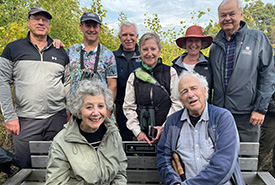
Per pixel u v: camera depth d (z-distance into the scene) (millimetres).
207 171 1604
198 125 1765
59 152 1562
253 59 2375
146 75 2211
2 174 2916
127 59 2953
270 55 2387
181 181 1697
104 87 1648
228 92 2471
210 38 2713
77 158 1562
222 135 1673
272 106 2672
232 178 1666
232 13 2400
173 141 1829
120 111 2891
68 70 2615
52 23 4859
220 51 2566
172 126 1861
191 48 2721
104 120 1721
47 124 2449
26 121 2400
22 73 2346
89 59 2547
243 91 2402
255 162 2072
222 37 2596
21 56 2340
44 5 4945
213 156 1632
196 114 1801
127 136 2883
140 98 2223
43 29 2416
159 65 2271
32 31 2410
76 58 2553
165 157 1839
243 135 2518
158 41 2213
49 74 2410
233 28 2455
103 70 2578
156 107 2207
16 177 2059
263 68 2393
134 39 2951
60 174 1547
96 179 1590
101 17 4078
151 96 2186
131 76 2312
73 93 1611
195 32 2674
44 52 2430
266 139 2840
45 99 2396
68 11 5367
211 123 1742
